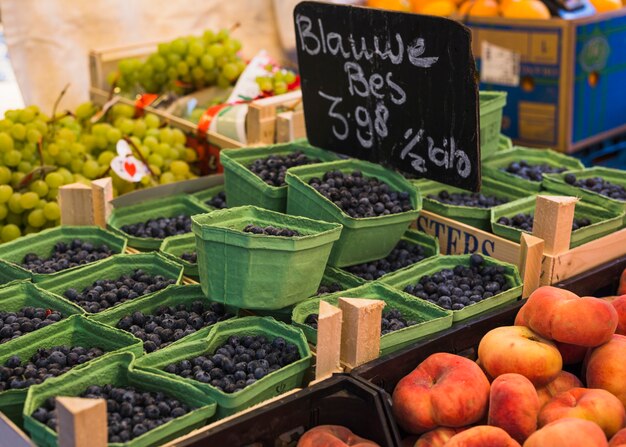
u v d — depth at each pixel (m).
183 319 2.10
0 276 2.36
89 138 3.16
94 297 2.22
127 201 2.76
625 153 4.18
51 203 2.83
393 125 2.39
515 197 2.85
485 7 3.96
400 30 2.25
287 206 2.42
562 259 2.31
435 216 2.60
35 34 3.84
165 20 4.23
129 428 1.67
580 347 1.95
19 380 1.85
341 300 1.90
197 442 1.60
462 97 2.18
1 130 2.87
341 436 1.74
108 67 3.96
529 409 1.71
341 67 2.46
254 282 2.00
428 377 1.84
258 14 4.47
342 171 2.53
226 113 3.31
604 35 3.76
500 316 2.08
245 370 1.87
